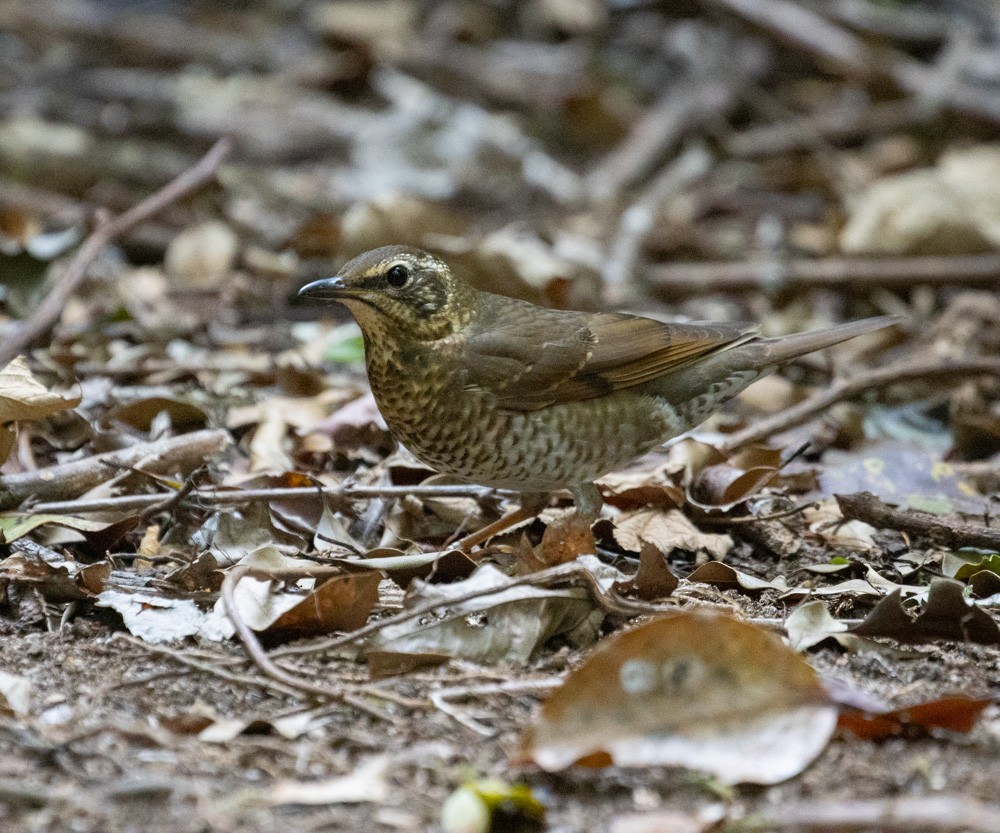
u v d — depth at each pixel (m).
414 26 26.70
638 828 6.34
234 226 19.02
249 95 24.39
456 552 9.38
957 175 20.38
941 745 7.20
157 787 6.64
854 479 12.12
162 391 12.86
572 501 11.63
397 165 22.44
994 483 12.38
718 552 10.47
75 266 13.87
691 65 24.77
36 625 8.78
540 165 22.58
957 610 8.64
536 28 27.14
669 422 11.05
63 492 10.50
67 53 25.61
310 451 12.11
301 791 6.60
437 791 6.77
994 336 16.42
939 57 24.89
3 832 6.27
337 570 8.95
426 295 10.14
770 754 6.79
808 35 23.75
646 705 6.91
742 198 21.80
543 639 8.49
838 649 8.66
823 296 18.06
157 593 9.11
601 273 17.16
